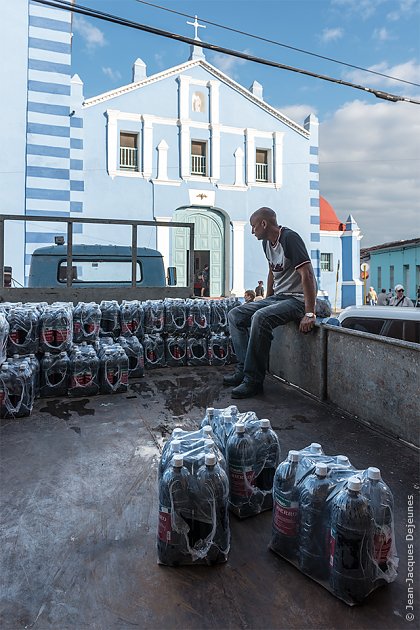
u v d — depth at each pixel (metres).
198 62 19.78
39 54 14.31
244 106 20.84
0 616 1.60
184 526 1.87
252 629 1.57
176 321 5.32
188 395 4.22
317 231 22.47
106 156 18.44
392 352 3.23
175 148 19.66
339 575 1.70
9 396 3.55
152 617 1.61
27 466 2.73
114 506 2.30
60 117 14.63
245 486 2.27
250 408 3.88
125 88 18.53
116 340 4.98
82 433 3.25
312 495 1.84
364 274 23.86
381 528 1.76
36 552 1.94
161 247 19.59
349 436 3.26
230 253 20.84
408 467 2.78
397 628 1.59
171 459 1.97
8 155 14.09
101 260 6.99
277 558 1.96
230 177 20.77
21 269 14.30
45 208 14.57
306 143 22.09
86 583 1.77
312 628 1.58
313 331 4.20
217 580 1.81
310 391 4.25
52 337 4.15
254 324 4.15
